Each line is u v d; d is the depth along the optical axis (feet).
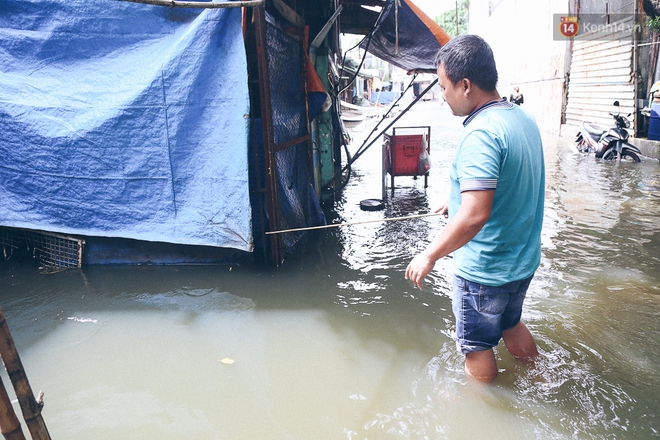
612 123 39.37
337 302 12.92
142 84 13.57
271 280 14.40
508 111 7.66
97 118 13.91
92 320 12.07
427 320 11.83
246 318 12.09
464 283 8.22
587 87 44.65
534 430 7.89
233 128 13.61
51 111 13.99
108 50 13.70
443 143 46.01
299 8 20.62
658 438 7.63
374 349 10.57
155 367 9.98
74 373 9.80
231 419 8.38
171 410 8.63
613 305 12.26
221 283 14.21
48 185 14.53
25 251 16.63
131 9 13.41
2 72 13.82
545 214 20.59
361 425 8.17
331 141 25.63
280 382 9.41
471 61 7.60
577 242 17.02
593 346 10.38
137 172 14.24
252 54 16.38
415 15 17.99
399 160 25.46
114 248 15.65
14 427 5.20
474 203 7.13
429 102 140.26
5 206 14.73
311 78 19.43
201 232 14.47
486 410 8.40
